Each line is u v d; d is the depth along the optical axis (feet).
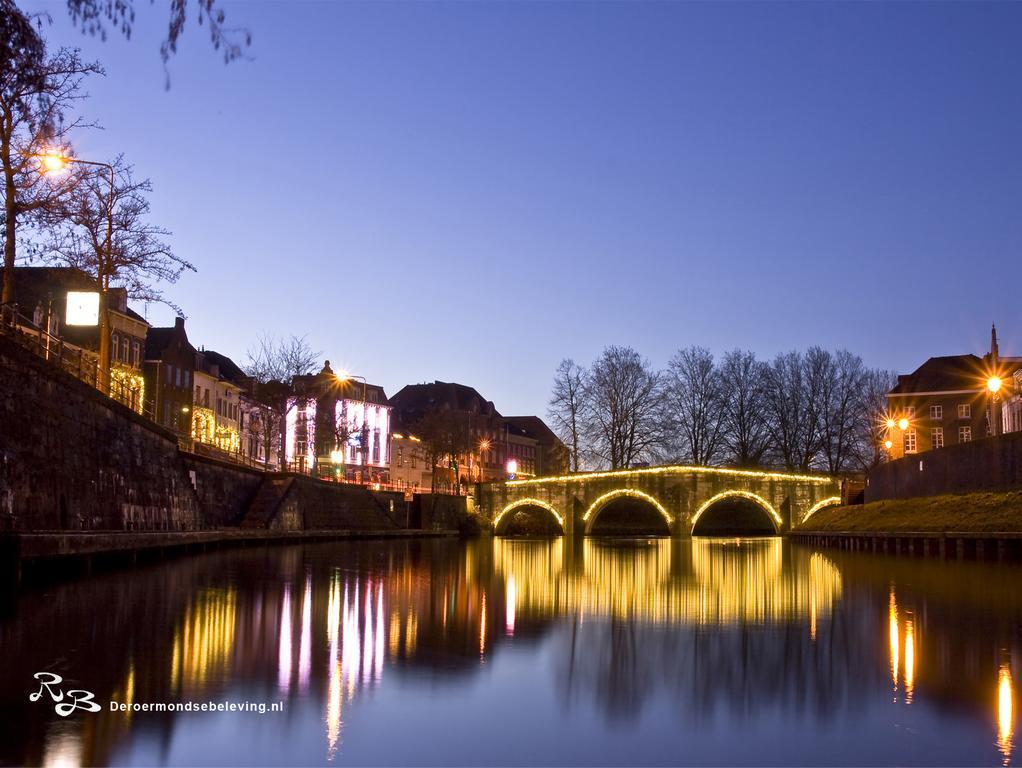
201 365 337.93
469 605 88.38
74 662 51.80
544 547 260.42
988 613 80.33
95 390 126.82
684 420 403.13
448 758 37.55
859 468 399.03
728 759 37.81
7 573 74.54
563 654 60.08
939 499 186.60
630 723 42.93
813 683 51.21
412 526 362.53
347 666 54.24
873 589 104.47
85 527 121.08
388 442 490.49
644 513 447.83
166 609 75.66
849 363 410.11
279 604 83.30
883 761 37.50
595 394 389.39
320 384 323.16
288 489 239.50
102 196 157.07
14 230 123.85
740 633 69.77
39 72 84.79
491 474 608.60
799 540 296.92
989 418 382.01
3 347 97.14
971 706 45.93
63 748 37.24
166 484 163.22
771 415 401.70
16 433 100.48
